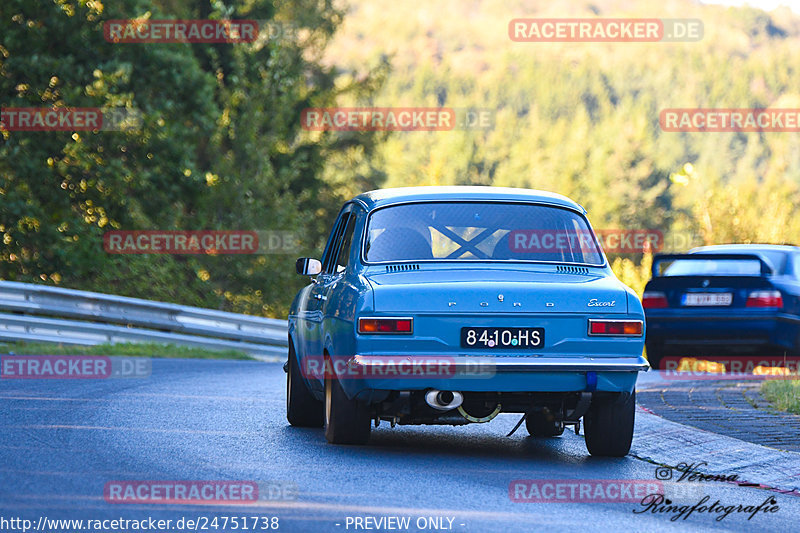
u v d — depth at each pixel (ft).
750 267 180.55
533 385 84.33
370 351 83.71
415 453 90.38
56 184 327.06
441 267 89.61
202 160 426.92
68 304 215.51
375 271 89.20
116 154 335.67
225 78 479.00
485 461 87.61
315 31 536.01
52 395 123.03
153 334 224.53
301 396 104.83
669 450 94.73
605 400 88.02
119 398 122.62
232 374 165.99
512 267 90.02
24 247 320.09
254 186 368.07
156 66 347.97
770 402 122.11
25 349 191.62
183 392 133.18
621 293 86.84
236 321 237.04
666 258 180.04
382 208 94.43
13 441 86.94
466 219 93.35
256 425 105.29
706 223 530.27
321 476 77.20
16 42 322.75
